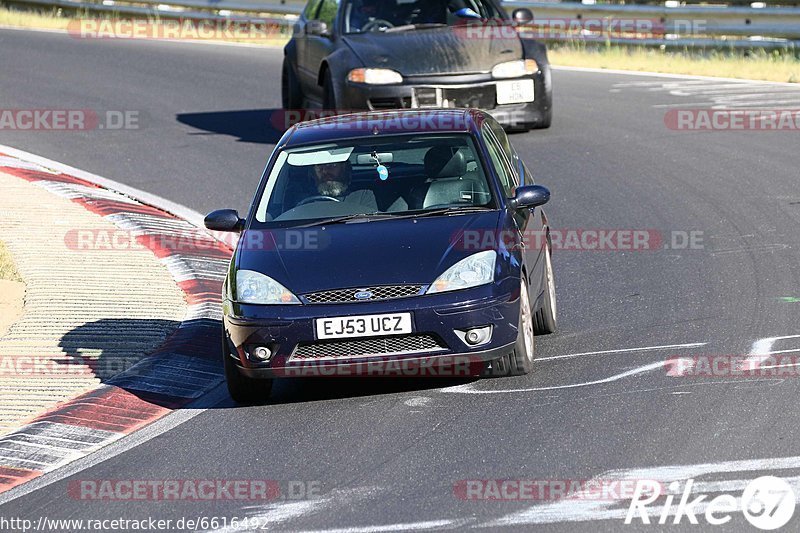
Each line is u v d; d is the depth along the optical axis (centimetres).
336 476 2102
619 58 7575
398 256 2542
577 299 3272
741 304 3045
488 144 2920
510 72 5225
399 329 2452
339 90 5206
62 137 5928
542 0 8275
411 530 1831
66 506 2072
